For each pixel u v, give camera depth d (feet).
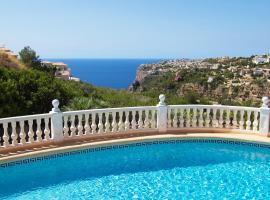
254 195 26.09
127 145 37.60
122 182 28.66
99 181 28.78
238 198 25.53
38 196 25.62
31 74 52.16
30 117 33.40
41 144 34.58
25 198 25.23
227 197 25.72
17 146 33.04
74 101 53.21
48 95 49.21
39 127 34.27
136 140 37.99
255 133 40.91
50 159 33.04
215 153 36.86
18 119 32.63
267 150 37.63
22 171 30.58
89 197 25.58
